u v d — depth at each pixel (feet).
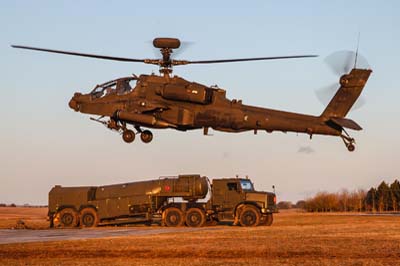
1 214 332.60
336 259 86.74
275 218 216.74
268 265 81.25
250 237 116.06
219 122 116.37
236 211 157.89
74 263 85.20
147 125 114.73
